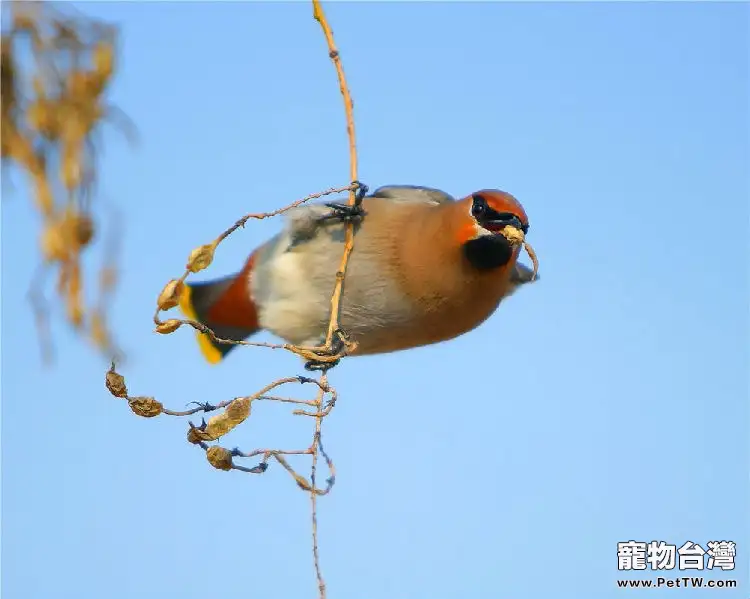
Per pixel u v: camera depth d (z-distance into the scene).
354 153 9.79
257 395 8.25
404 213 11.08
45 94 4.93
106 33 5.02
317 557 8.00
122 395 7.90
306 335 11.69
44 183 4.92
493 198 10.50
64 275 4.96
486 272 10.73
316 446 8.23
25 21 4.93
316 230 11.30
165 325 8.38
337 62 9.78
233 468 8.09
